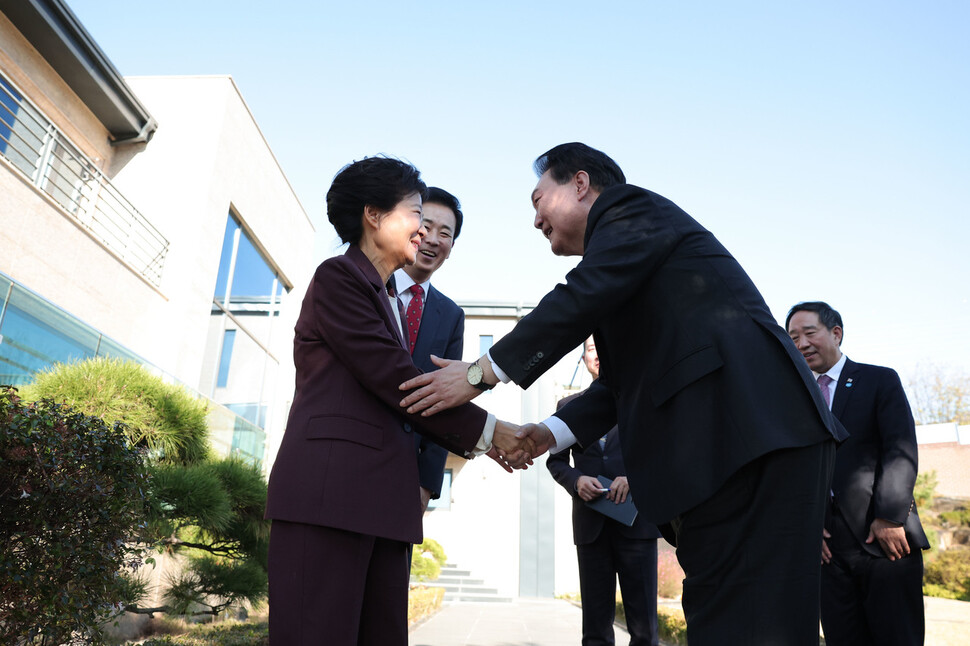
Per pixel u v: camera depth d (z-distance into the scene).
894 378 3.01
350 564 1.56
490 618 9.70
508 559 18.17
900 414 2.89
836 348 3.18
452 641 6.19
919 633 2.77
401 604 1.70
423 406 1.73
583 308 1.63
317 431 1.62
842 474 2.97
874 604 2.83
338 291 1.72
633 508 3.32
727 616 1.45
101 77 9.00
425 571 15.98
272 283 12.05
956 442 15.98
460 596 16.20
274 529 1.60
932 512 12.21
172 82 9.98
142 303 8.43
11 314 4.92
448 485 18.73
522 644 6.12
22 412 2.67
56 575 2.62
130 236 8.61
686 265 1.65
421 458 2.67
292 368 12.93
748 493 1.47
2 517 2.58
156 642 4.91
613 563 3.43
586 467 3.63
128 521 2.96
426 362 2.79
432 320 2.90
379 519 1.59
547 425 2.34
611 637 3.38
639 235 1.68
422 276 2.98
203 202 9.30
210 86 9.94
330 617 1.51
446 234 2.97
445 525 18.42
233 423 7.93
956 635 5.00
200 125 9.73
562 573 18.14
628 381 1.70
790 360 1.54
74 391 3.98
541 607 13.54
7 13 8.09
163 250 8.99
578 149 2.04
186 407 4.32
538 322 1.67
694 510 1.52
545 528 18.34
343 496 1.56
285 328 12.56
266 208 11.45
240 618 7.30
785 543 1.42
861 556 2.89
